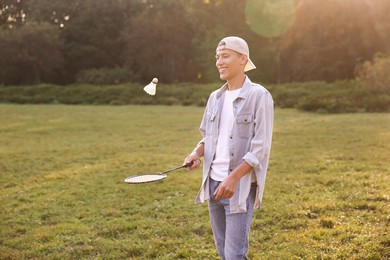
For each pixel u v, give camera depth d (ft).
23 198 24.48
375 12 112.27
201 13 147.33
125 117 72.59
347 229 17.58
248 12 139.85
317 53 127.75
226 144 11.23
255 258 15.42
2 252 16.81
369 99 78.02
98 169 31.91
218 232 11.60
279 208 20.81
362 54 121.70
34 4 171.63
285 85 108.27
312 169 29.84
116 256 16.29
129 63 163.84
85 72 156.25
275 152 36.94
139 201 23.41
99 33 168.76
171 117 71.56
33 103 118.21
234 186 10.43
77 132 54.29
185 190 25.25
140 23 157.28
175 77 163.12
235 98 11.12
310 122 59.36
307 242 16.58
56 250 17.08
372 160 32.32
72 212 21.88
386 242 16.17
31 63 151.84
